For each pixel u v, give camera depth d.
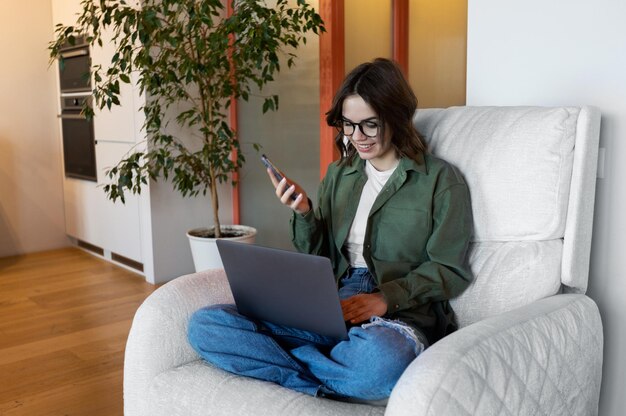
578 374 1.23
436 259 1.41
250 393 1.17
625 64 1.45
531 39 1.63
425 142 1.55
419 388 0.93
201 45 2.63
